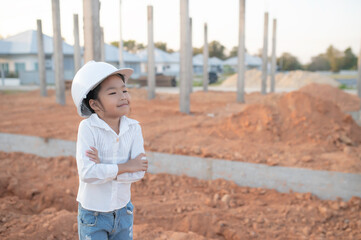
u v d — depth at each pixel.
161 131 8.34
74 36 16.89
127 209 2.12
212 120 10.05
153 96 16.09
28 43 32.53
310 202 4.94
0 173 6.11
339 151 6.51
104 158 1.94
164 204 4.79
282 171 5.34
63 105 14.73
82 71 1.85
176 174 6.08
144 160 2.01
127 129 1.98
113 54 34.50
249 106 8.83
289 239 3.89
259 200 5.10
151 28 15.31
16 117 11.17
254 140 7.49
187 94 11.45
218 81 39.97
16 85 28.80
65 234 3.39
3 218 3.70
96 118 1.90
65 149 7.19
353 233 4.06
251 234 3.92
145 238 3.43
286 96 8.59
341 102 13.86
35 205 5.06
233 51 82.38
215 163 5.79
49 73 29.73
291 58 68.88
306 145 6.92
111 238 2.14
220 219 4.23
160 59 43.59
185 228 4.19
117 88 1.88
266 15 18.09
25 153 7.50
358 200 4.79
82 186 1.97
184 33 10.96
